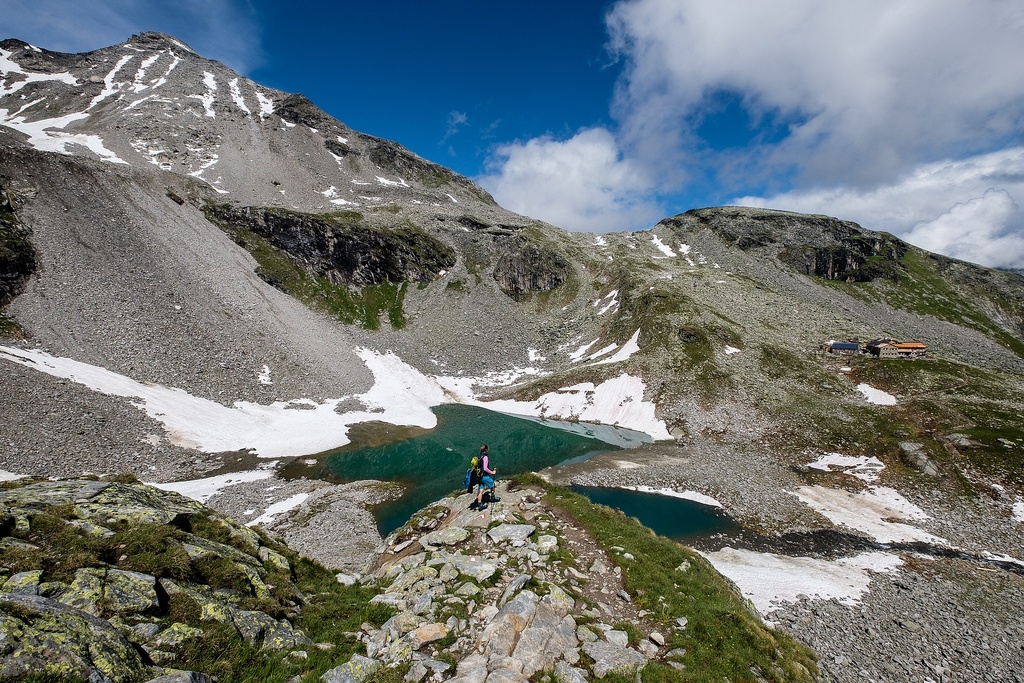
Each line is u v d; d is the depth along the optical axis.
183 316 79.00
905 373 75.75
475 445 70.25
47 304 65.62
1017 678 24.75
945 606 31.56
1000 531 41.88
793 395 74.69
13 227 71.81
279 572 16.05
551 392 93.56
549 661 12.12
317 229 122.00
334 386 85.12
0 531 12.55
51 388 52.84
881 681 22.88
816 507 47.94
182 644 10.62
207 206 116.88
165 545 14.02
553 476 57.62
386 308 120.00
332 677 10.54
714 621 16.44
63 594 10.70
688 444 68.69
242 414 68.06
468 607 14.50
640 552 20.42
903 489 49.62
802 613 29.50
